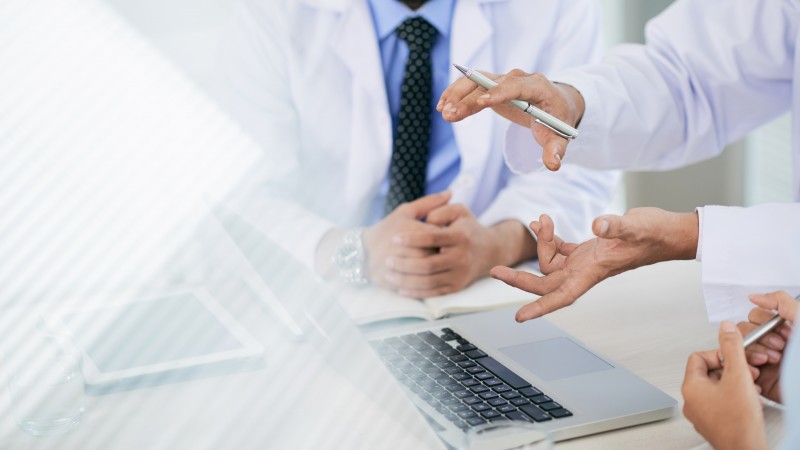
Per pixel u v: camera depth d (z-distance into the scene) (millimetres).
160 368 1098
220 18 1825
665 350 1201
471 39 1861
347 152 1952
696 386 918
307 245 1592
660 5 2977
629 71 1525
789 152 3002
